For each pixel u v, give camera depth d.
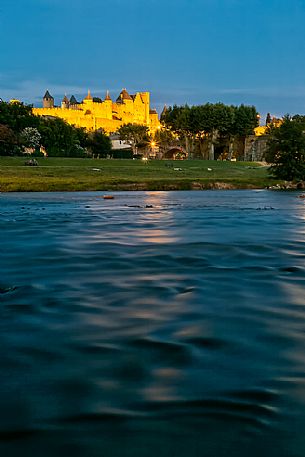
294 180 65.06
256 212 26.89
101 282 9.09
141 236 16.23
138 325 6.39
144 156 162.12
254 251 12.91
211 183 58.94
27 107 122.69
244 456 3.38
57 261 11.42
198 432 3.69
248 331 6.13
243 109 149.00
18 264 11.04
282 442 3.54
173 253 12.56
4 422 3.87
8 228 18.77
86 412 4.02
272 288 8.55
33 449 3.49
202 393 4.34
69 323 6.47
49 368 4.94
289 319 6.65
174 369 4.90
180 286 8.71
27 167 74.31
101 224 20.34
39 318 6.70
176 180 59.22
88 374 4.79
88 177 65.50
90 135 149.62
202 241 14.88
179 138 167.50
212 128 144.12
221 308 7.23
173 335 5.98
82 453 3.44
